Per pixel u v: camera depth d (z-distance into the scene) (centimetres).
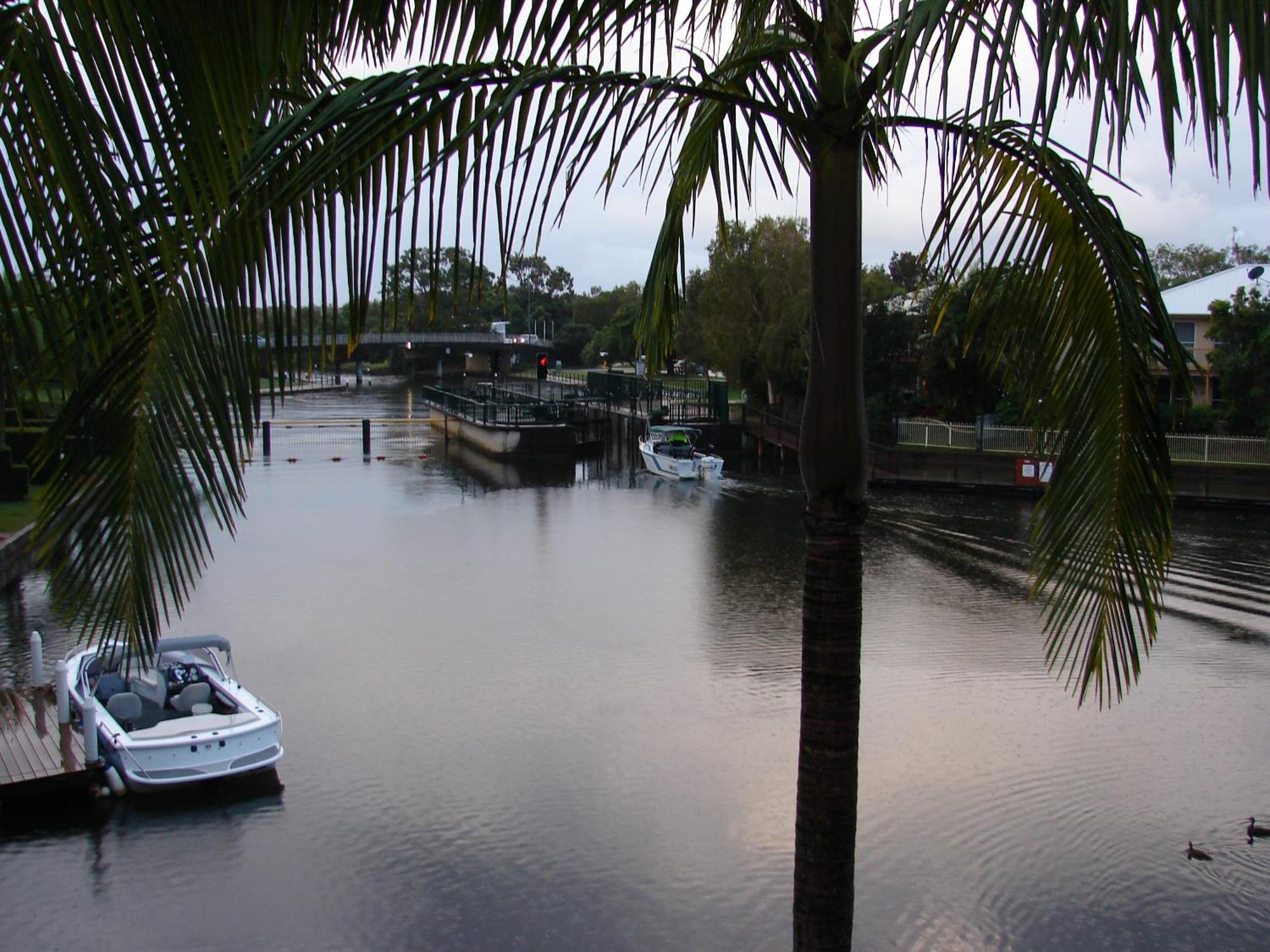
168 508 284
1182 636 2222
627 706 1770
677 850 1266
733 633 2248
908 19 288
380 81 304
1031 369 490
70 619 291
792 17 418
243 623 2311
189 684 1559
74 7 213
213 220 279
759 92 424
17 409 274
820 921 449
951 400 4797
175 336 279
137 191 225
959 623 2320
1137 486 482
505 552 3166
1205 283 4781
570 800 1400
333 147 297
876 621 2339
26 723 1474
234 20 227
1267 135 252
